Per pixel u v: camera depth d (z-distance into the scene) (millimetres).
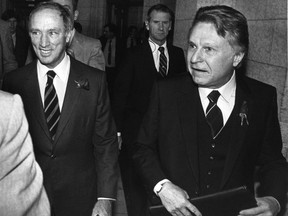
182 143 1989
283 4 2943
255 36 3320
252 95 2012
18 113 1222
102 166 2430
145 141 2105
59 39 2258
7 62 4625
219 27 1753
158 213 1886
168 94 2047
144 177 2020
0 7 13242
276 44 3004
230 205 1794
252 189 2094
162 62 4238
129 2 14539
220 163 1971
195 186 1963
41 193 1274
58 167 2291
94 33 14211
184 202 1809
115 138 2488
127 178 4539
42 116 2277
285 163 2086
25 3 13430
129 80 4094
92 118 2361
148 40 4250
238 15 1801
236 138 1952
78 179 2338
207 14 1798
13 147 1175
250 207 1806
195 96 2002
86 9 14109
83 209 2377
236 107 1976
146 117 2109
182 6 5344
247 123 1962
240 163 1970
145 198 3912
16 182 1171
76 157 2332
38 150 2295
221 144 1967
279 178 2010
